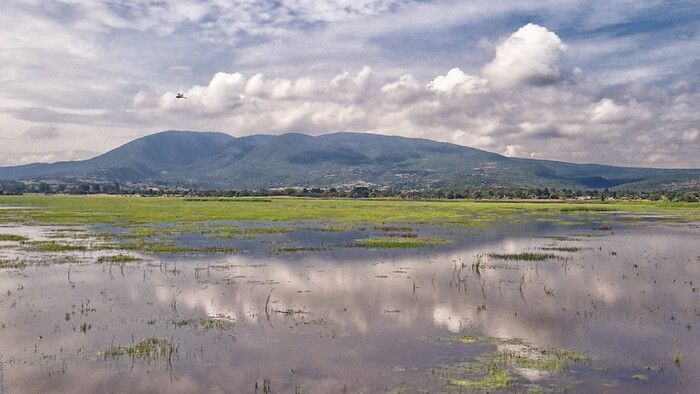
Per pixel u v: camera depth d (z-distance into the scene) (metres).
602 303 29.67
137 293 31.95
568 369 19.75
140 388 18.08
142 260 44.00
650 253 50.12
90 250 49.53
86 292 32.16
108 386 18.19
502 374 19.27
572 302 29.92
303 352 21.61
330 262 43.50
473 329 24.72
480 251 50.91
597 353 21.45
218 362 20.47
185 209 124.50
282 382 18.61
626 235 68.06
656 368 19.83
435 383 18.48
